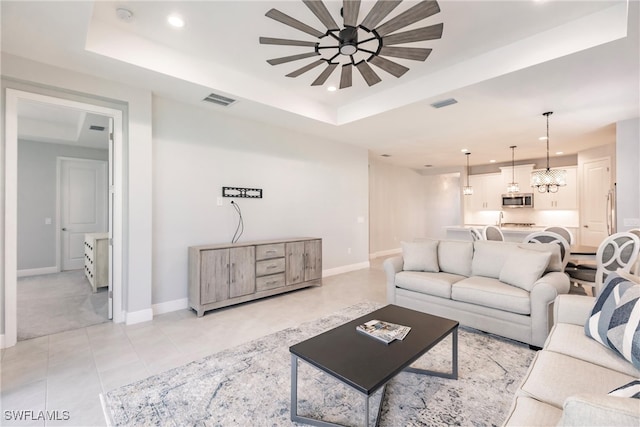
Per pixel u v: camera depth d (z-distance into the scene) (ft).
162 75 9.81
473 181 27.89
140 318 10.81
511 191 21.53
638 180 13.93
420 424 5.62
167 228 11.98
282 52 10.09
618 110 12.99
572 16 8.07
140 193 10.85
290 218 16.42
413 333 6.58
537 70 9.28
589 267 12.64
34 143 18.34
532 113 13.41
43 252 18.65
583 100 11.78
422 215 31.14
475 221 28.14
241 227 14.30
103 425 5.68
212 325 10.52
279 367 7.68
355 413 5.96
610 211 17.67
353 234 20.24
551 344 5.50
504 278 9.76
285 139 16.11
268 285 13.46
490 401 6.27
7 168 8.77
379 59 7.82
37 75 8.98
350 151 19.98
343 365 5.24
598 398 2.49
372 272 19.48
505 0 7.43
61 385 6.92
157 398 6.42
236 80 11.46
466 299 9.77
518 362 7.86
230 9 7.89
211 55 10.31
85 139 18.03
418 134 17.10
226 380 7.10
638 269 9.67
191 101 12.17
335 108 15.29
